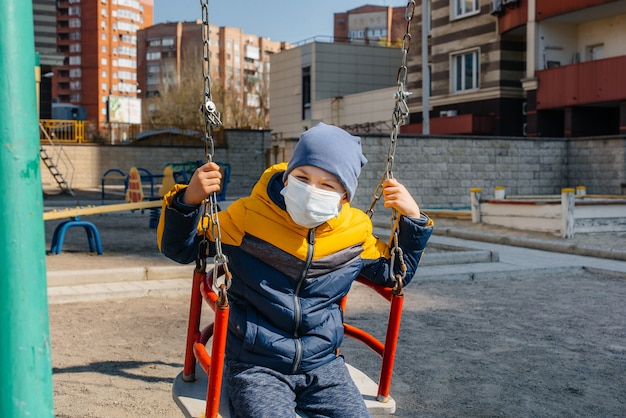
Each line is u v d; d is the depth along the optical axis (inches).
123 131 1396.4
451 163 766.5
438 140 758.5
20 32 65.9
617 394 169.5
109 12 5634.8
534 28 1027.9
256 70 5836.6
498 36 1135.6
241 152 1392.7
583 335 229.1
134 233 555.5
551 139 826.2
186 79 2871.6
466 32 1203.9
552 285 334.3
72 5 5575.8
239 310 103.3
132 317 246.5
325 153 98.7
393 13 4653.1
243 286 101.9
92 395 160.4
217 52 5492.1
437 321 249.6
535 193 820.0
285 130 2004.2
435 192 760.3
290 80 1962.4
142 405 154.3
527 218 529.7
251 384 96.7
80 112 2480.3
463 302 287.9
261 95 3373.5
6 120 65.0
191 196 98.2
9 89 65.2
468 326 241.4
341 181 99.7
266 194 102.3
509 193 804.6
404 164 741.9
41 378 66.9
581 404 161.9
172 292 292.8
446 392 169.0
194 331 113.5
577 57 1053.8
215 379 92.9
